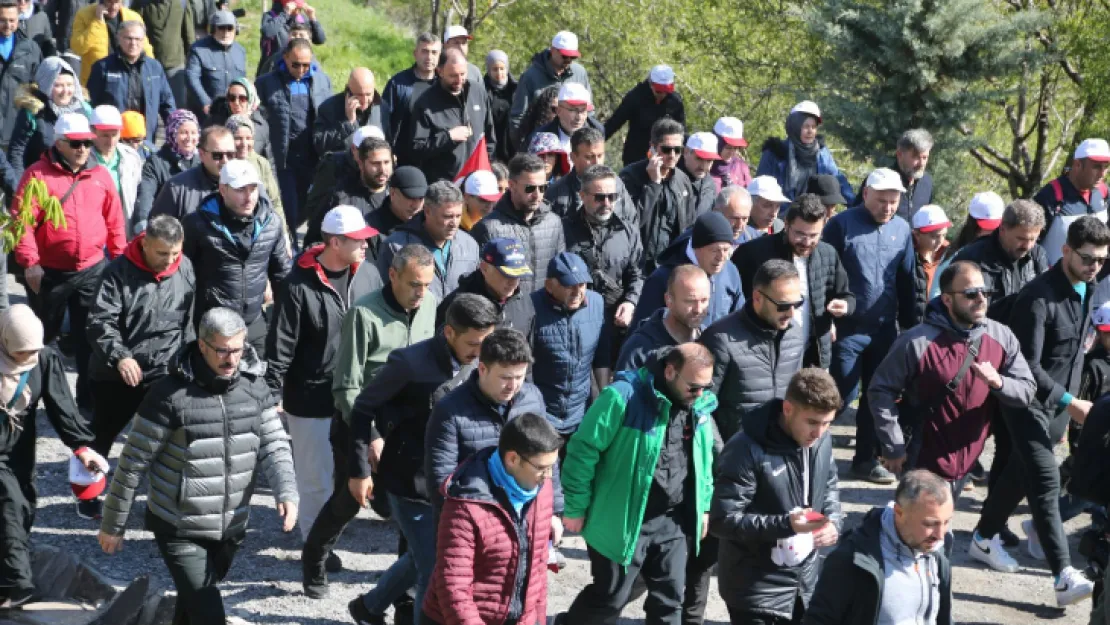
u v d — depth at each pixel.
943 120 46.72
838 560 13.34
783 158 31.67
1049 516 20.19
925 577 13.30
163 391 15.38
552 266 19.25
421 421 15.94
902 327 25.61
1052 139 68.31
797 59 63.50
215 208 22.19
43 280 25.42
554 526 15.71
